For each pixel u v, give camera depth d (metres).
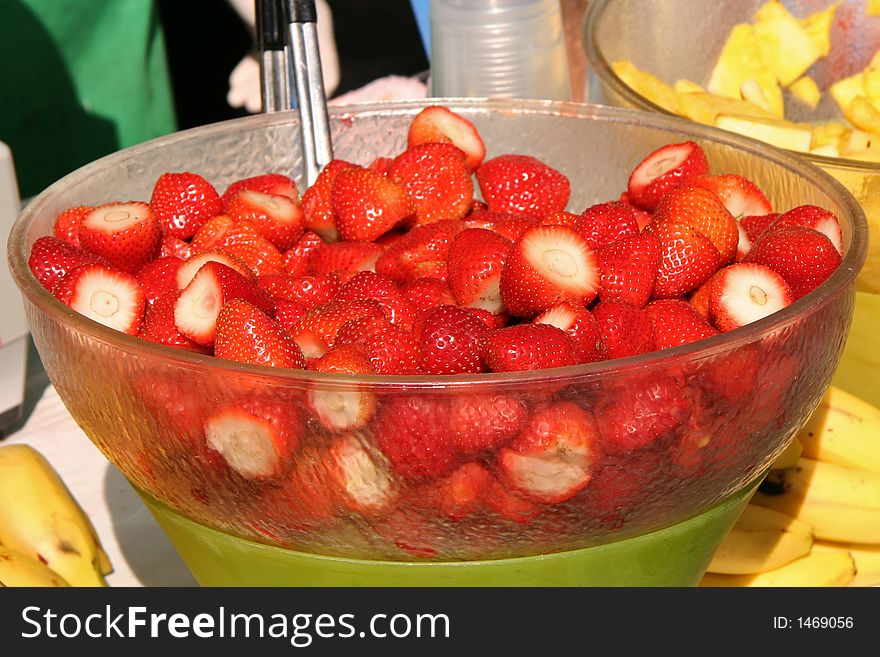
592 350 0.69
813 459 1.08
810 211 0.82
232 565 0.71
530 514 0.61
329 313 0.74
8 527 0.96
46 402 1.23
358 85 2.09
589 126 1.03
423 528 0.62
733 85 1.58
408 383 0.56
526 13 1.31
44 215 0.86
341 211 0.90
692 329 0.74
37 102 1.79
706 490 0.66
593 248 0.82
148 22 1.88
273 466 0.61
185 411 0.62
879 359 1.08
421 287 0.80
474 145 1.01
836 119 1.61
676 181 0.93
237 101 2.11
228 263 0.80
